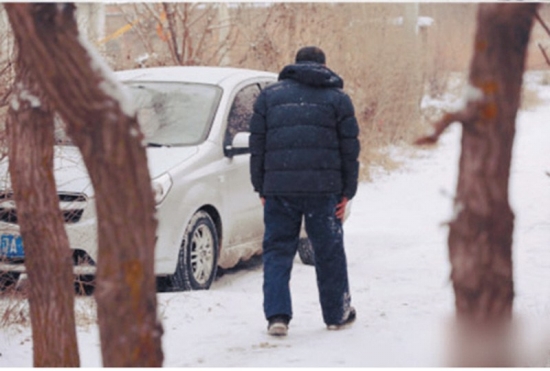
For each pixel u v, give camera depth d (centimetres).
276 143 1071
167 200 1258
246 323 1138
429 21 5050
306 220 1083
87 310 1135
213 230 1345
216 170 1360
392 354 941
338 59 3098
